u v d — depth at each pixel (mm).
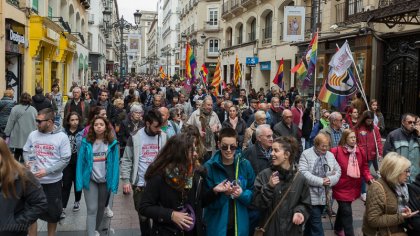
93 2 50188
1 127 10773
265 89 33250
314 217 5785
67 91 32031
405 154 6902
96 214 6305
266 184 4520
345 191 6258
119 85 31000
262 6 32531
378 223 4352
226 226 4438
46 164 5816
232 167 4645
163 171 3789
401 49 16281
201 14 56438
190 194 3912
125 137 9164
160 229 3828
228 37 44344
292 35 19219
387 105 17203
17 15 17500
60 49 27078
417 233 4312
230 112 9492
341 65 9703
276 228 4469
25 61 19125
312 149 6098
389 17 13938
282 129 8125
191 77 21906
